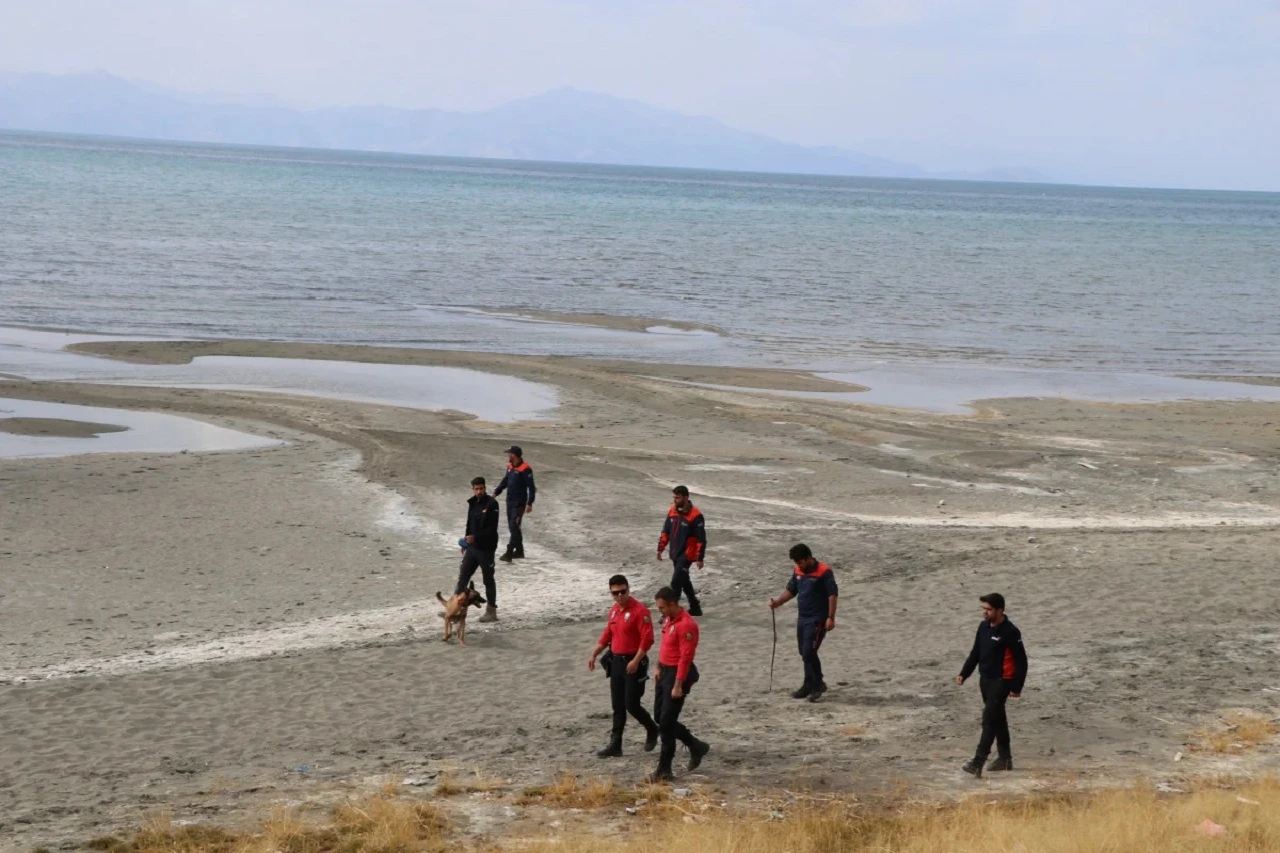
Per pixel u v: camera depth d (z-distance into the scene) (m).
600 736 14.62
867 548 24.83
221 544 23.97
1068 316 72.69
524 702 16.03
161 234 93.94
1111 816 10.97
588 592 21.66
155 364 44.41
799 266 97.75
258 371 43.94
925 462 33.97
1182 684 16.66
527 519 26.42
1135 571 23.03
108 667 17.30
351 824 11.25
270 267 77.06
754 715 15.39
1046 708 15.58
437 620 19.98
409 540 24.80
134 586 21.28
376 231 111.31
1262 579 22.48
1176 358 58.09
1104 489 31.77
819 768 13.27
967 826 10.77
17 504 25.95
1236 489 32.25
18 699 15.75
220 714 15.41
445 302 66.44
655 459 32.88
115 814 11.77
